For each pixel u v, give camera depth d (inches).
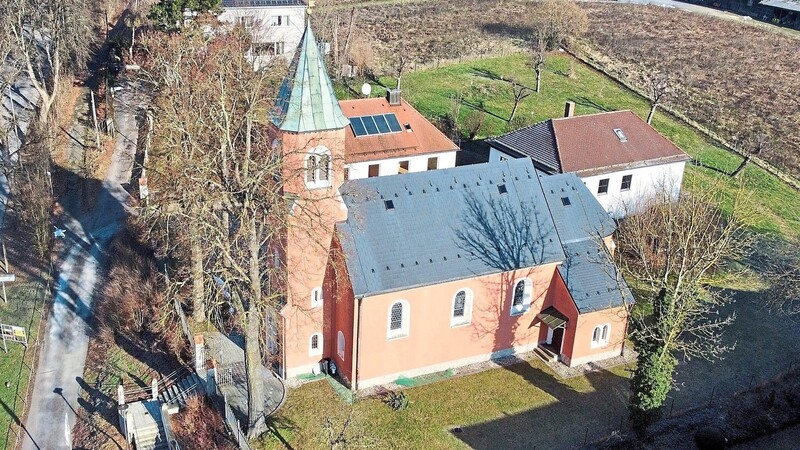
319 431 1646.2
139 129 3127.5
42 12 3309.5
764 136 3356.3
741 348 2027.6
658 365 1615.4
